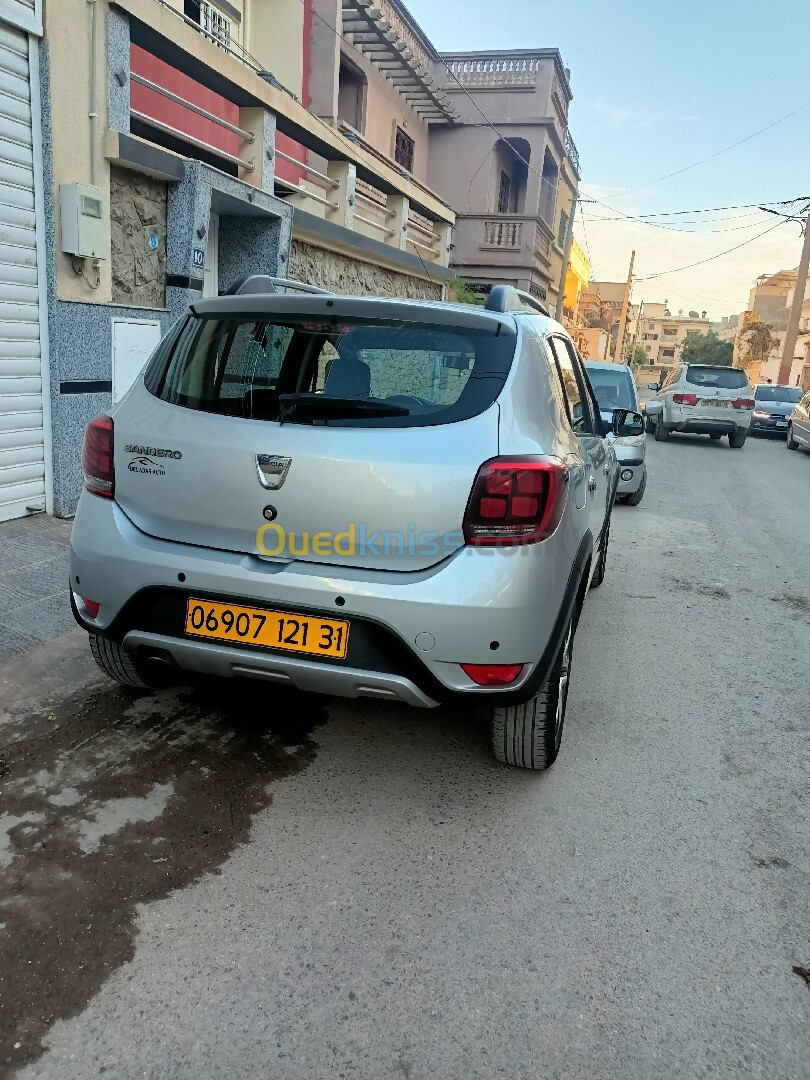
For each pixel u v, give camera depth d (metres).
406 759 3.21
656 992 2.12
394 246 13.30
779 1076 1.90
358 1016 1.98
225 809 2.77
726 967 2.23
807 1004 2.12
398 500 2.43
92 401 5.82
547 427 2.71
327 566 2.51
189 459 2.63
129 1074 1.78
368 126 15.34
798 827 2.98
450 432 2.47
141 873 2.42
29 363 5.32
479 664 2.46
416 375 2.61
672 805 3.05
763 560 7.29
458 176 19.89
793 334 31.45
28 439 5.43
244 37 10.58
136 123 7.29
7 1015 1.90
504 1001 2.05
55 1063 1.79
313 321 2.71
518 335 2.77
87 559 2.77
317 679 2.55
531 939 2.28
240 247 8.55
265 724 3.37
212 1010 1.96
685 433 18.16
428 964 2.16
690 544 7.77
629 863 2.67
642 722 3.77
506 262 19.77
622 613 5.46
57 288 5.36
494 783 3.09
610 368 10.70
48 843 2.51
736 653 4.81
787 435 20.77
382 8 14.18
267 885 2.42
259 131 8.34
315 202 11.03
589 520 3.21
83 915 2.23
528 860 2.64
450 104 17.66
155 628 2.71
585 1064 1.89
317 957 2.15
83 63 5.36
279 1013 1.97
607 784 3.17
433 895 2.43
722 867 2.69
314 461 2.47
